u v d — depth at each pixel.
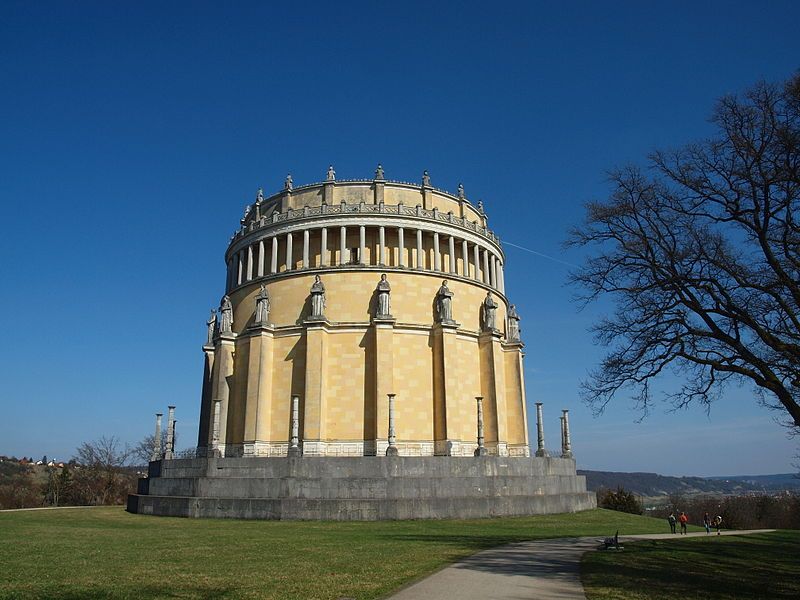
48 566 21.84
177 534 33.41
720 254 24.83
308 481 45.25
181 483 48.69
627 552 27.33
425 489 45.91
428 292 61.88
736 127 23.97
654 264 26.34
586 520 47.12
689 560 25.75
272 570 20.98
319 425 55.31
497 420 60.91
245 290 66.44
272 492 45.16
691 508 118.69
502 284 74.00
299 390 58.06
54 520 43.69
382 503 43.72
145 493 56.22
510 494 49.09
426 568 21.53
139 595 16.86
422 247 64.12
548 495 50.56
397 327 58.91
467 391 61.53
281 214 65.06
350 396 57.28
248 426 57.69
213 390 62.59
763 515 103.12
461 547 27.89
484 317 64.81
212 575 19.98
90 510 55.97
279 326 61.09
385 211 62.88
